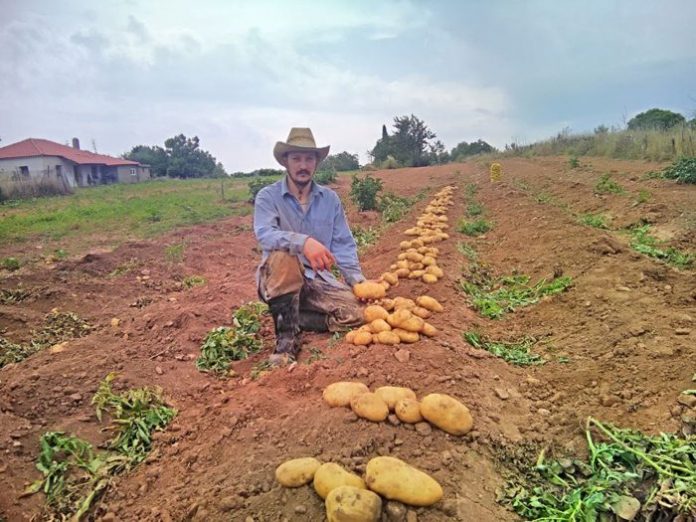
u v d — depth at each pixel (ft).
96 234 45.47
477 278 23.34
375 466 8.01
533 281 21.58
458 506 7.84
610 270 18.94
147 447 11.21
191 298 21.94
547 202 39.42
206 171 244.42
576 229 25.49
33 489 9.78
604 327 14.78
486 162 108.68
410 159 176.24
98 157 192.95
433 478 8.37
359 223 43.83
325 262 13.43
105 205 70.49
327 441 9.45
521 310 18.51
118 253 32.53
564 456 9.41
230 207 62.59
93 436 11.52
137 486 9.88
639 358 12.37
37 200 88.69
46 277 27.04
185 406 12.83
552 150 95.09
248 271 28.07
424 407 9.69
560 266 21.50
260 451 9.46
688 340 12.75
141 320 19.53
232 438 10.40
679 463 8.13
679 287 16.53
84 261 30.37
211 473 9.36
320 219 15.58
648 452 8.77
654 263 18.85
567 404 11.13
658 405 10.30
